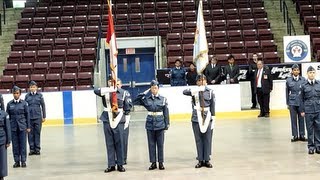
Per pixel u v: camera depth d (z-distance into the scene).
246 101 19.30
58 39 23.34
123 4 26.19
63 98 18.45
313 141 10.65
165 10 25.77
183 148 11.94
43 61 22.19
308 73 10.73
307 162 9.62
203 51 9.91
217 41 22.75
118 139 9.48
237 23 24.06
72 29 24.23
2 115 8.59
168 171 9.28
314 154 10.49
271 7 26.31
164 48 23.55
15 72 21.31
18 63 21.89
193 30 23.81
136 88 23.92
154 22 24.72
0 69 23.34
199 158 9.57
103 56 23.33
